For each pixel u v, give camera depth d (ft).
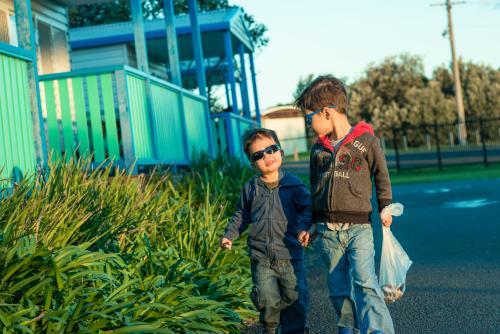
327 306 18.21
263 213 14.02
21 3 23.02
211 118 54.03
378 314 12.47
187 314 13.24
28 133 22.29
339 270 13.21
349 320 13.26
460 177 72.43
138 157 29.99
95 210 16.30
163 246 18.43
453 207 41.22
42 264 12.21
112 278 13.08
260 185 14.33
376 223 20.84
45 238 13.41
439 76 189.57
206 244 19.04
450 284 19.44
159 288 13.61
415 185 65.82
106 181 18.98
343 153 13.01
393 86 188.14
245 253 20.84
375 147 12.98
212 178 28.48
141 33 38.01
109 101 29.55
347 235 12.95
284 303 14.20
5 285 11.73
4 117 20.98
